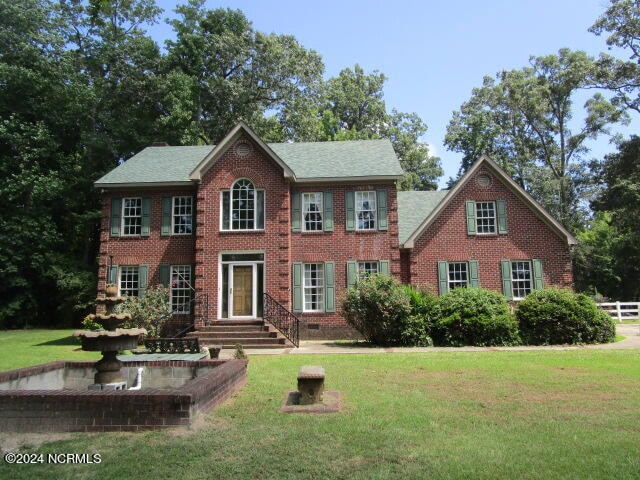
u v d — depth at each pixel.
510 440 6.21
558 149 47.81
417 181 48.62
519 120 47.81
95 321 9.48
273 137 40.19
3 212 28.61
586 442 6.09
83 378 10.03
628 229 40.69
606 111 43.16
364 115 51.06
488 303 17.64
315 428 6.73
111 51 34.28
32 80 29.41
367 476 5.08
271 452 5.81
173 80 35.38
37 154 29.31
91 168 32.44
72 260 29.56
